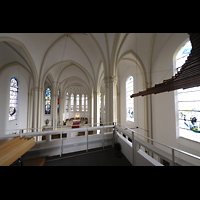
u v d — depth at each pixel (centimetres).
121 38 582
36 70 777
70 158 305
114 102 593
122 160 290
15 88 1011
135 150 253
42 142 319
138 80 898
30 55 696
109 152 346
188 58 242
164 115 629
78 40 769
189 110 492
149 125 739
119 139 368
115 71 607
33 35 617
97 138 389
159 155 181
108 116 591
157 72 693
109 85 602
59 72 1257
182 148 507
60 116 1723
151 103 747
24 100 1141
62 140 340
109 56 607
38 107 802
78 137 362
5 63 845
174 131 557
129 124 1012
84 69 1016
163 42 633
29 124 1206
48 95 1723
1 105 843
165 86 319
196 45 216
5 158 193
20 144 250
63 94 1869
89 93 1410
